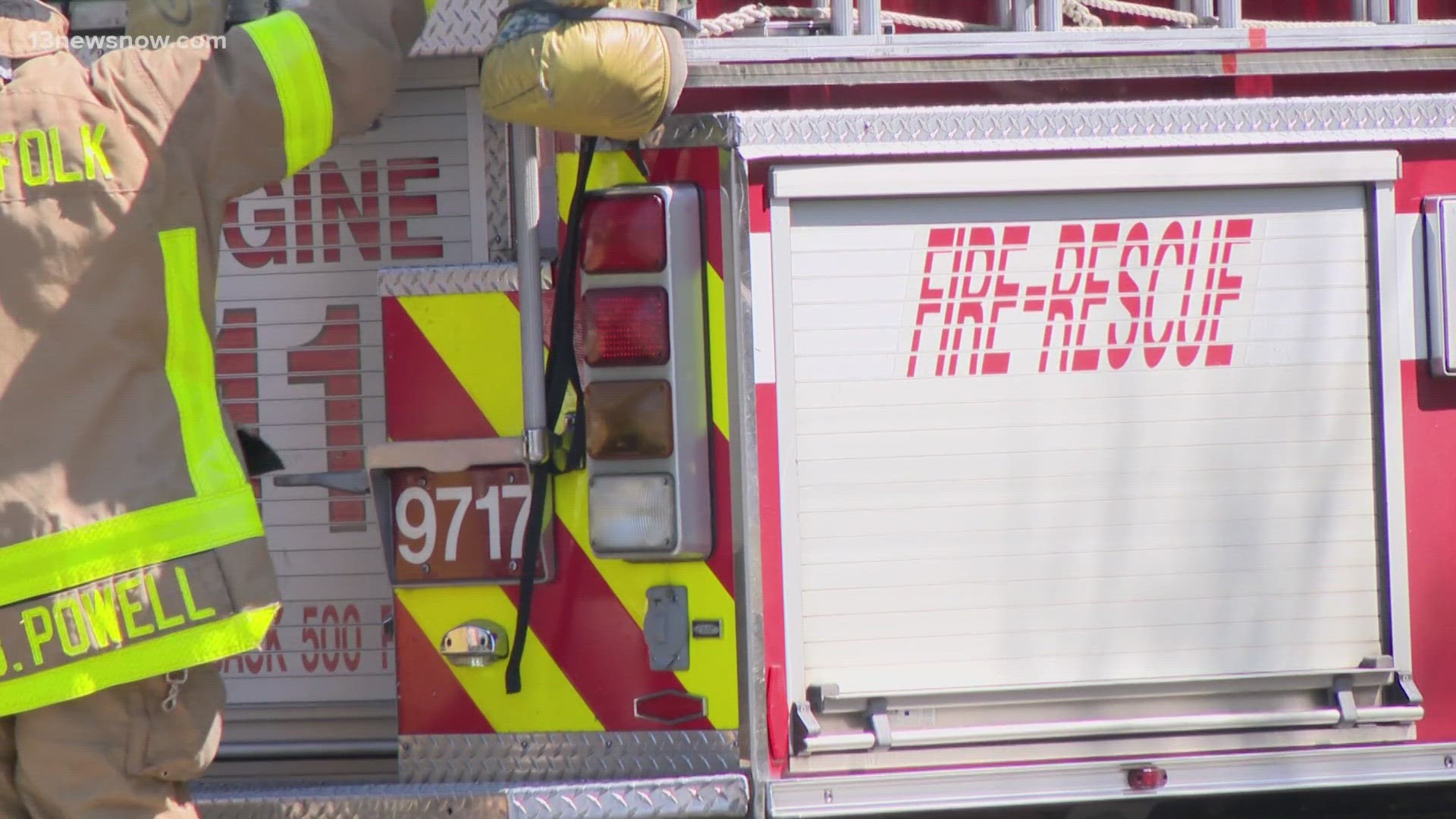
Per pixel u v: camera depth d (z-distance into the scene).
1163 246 12.33
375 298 15.04
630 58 10.83
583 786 11.65
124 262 10.78
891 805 11.89
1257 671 12.40
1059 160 12.12
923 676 12.01
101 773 10.88
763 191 11.87
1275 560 12.45
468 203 14.88
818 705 11.89
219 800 11.87
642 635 12.12
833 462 11.93
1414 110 12.58
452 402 12.61
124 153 10.77
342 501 15.11
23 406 10.67
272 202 15.12
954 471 12.05
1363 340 12.62
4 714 10.62
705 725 11.95
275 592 11.10
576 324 12.26
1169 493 12.33
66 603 10.59
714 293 11.88
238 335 15.21
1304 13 14.83
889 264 11.99
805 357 11.91
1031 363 12.16
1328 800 16.19
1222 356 12.41
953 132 11.99
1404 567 12.60
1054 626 12.16
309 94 11.12
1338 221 12.59
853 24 12.49
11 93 10.76
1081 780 12.16
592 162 11.99
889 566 11.98
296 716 15.15
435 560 12.50
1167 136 12.28
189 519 10.80
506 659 12.38
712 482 11.92
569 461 12.16
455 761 12.45
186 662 10.70
